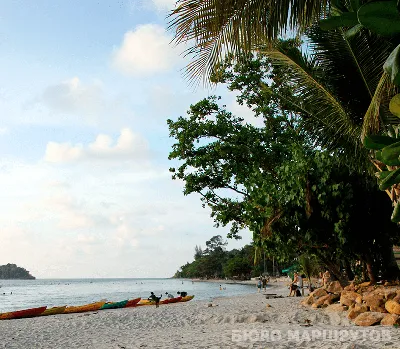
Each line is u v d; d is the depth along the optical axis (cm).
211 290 6178
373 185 1089
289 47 827
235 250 14900
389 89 599
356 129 927
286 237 1108
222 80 1862
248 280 10831
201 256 16562
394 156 169
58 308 2248
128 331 1276
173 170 1989
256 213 1155
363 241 1135
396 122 775
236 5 457
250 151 1825
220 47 484
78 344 1028
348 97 916
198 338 896
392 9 152
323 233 1100
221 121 1900
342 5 240
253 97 1864
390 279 1159
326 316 1045
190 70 491
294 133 1739
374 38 791
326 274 2153
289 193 1068
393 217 188
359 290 1111
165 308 2128
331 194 1039
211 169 1952
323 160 1070
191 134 1888
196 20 452
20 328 1496
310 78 874
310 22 487
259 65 1795
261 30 479
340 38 822
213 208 1986
